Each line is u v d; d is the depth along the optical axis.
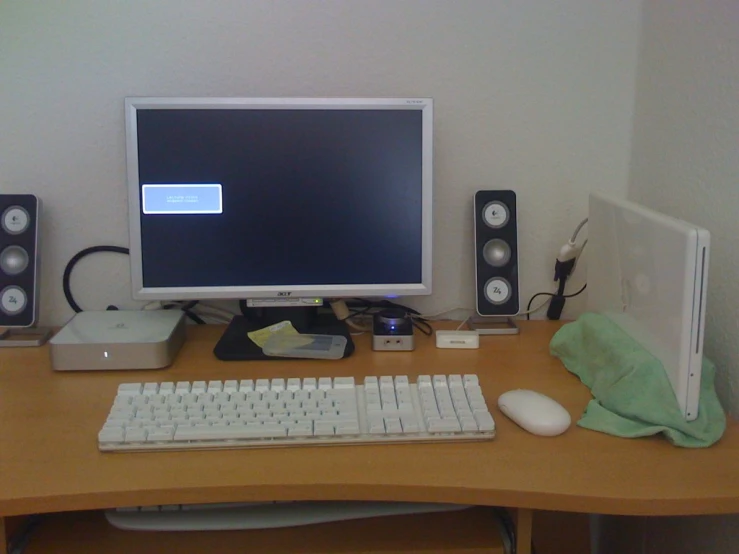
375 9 1.37
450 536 1.03
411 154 1.29
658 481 0.88
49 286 1.46
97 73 1.37
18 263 1.36
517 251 1.42
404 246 1.32
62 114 1.38
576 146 1.46
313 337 1.34
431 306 1.51
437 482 0.88
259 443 0.96
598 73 1.43
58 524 1.05
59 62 1.36
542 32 1.40
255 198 1.29
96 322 1.32
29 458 0.94
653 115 1.36
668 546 1.28
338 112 1.27
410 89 1.41
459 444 0.98
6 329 1.40
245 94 1.40
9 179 1.40
